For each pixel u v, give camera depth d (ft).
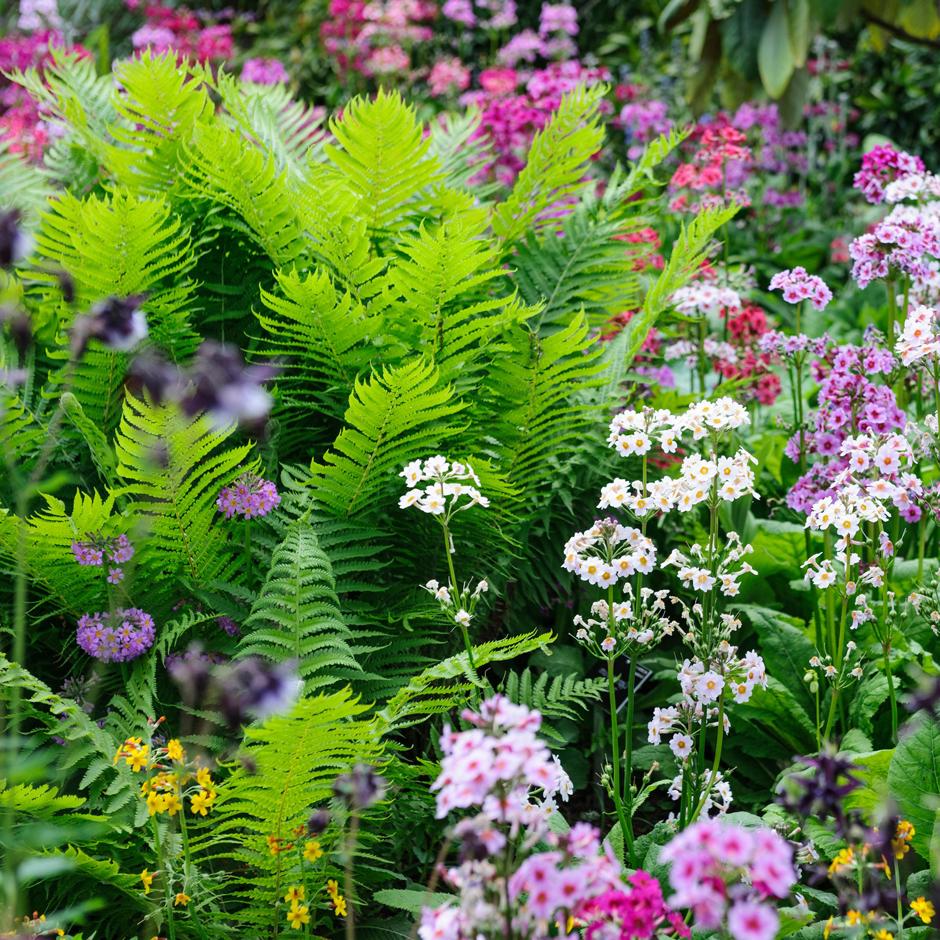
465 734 5.59
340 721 9.04
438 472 8.35
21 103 23.26
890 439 9.22
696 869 4.85
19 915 7.32
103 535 9.08
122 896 8.36
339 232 10.59
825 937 6.99
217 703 8.43
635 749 11.05
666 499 8.56
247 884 8.82
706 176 15.71
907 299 12.03
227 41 27.94
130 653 8.90
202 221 11.40
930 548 12.23
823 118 27.50
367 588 9.57
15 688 6.94
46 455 6.54
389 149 11.25
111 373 10.23
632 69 31.58
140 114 11.94
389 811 8.88
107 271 10.09
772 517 13.20
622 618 8.57
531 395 10.44
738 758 10.65
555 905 5.26
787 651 10.52
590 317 12.92
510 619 11.18
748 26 15.99
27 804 7.51
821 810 6.08
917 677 9.40
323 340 10.37
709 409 8.66
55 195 11.92
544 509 11.15
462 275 10.20
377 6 26.73
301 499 9.48
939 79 27.53
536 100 20.07
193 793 8.61
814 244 23.12
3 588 9.72
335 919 8.80
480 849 5.50
